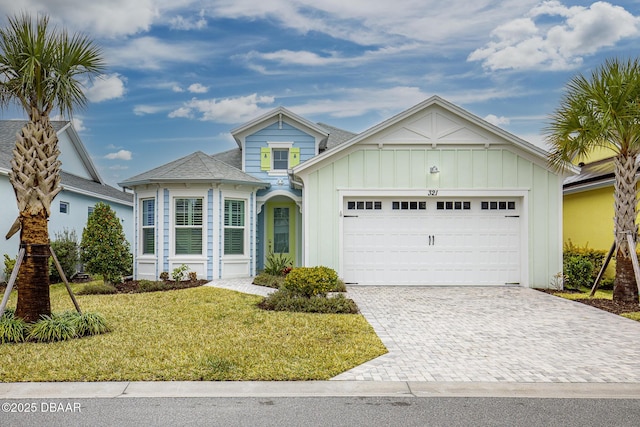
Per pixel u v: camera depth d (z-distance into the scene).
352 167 13.31
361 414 4.50
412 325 8.30
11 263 13.16
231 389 5.16
